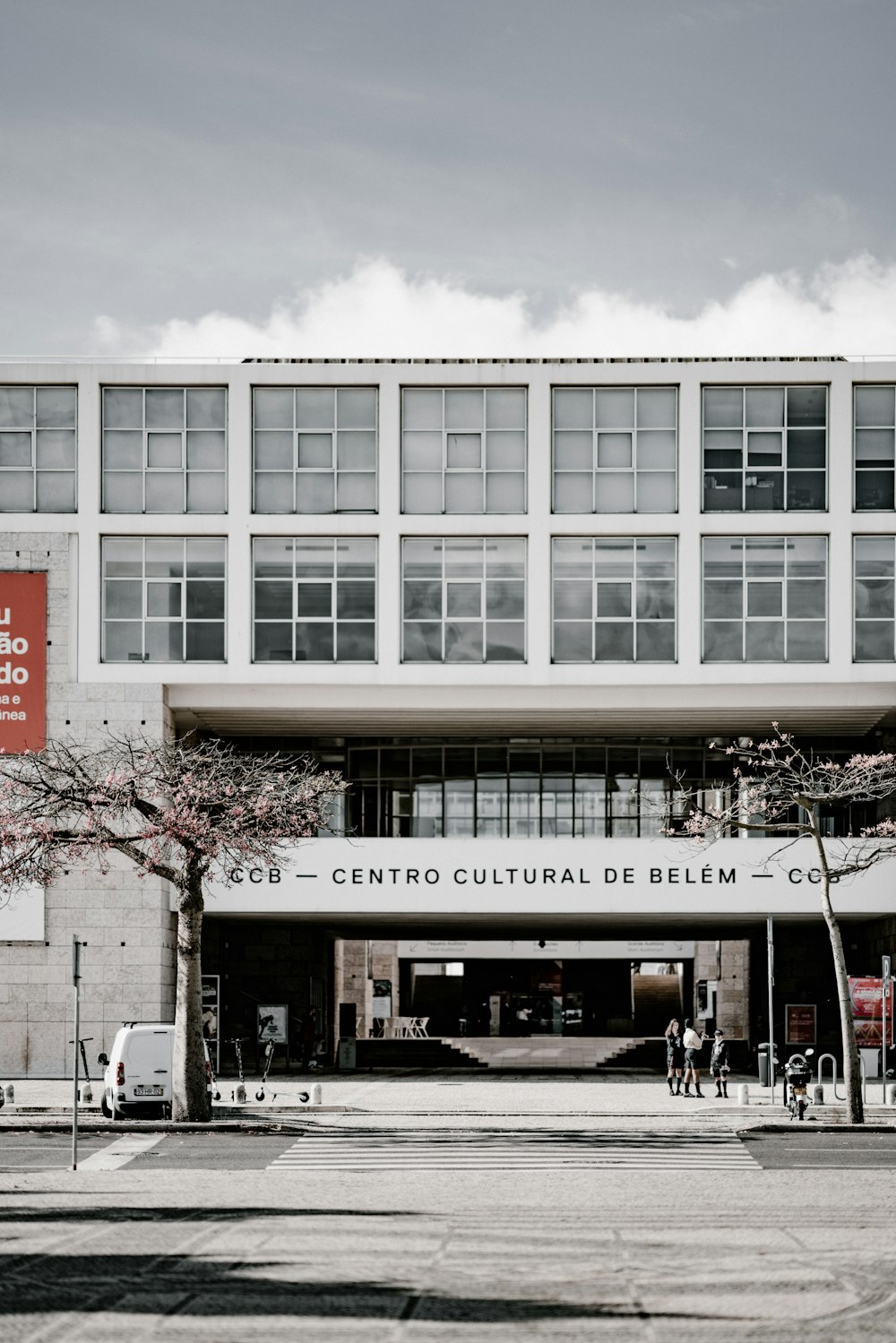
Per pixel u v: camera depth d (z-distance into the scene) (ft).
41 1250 52.85
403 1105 118.11
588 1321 40.91
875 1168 79.97
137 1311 42.29
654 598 153.58
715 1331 39.55
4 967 150.61
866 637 152.46
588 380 154.61
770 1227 58.70
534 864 154.71
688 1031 130.11
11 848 115.75
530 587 153.07
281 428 155.12
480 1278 47.62
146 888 150.92
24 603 153.17
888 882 152.46
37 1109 114.01
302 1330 39.65
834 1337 38.86
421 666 152.25
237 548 153.48
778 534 153.38
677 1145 91.91
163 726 152.87
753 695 153.48
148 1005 149.89
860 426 154.40
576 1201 66.28
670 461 154.61
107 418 155.02
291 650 153.28
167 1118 108.78
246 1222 59.72
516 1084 145.89
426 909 154.92
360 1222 59.72
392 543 153.58
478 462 154.71
